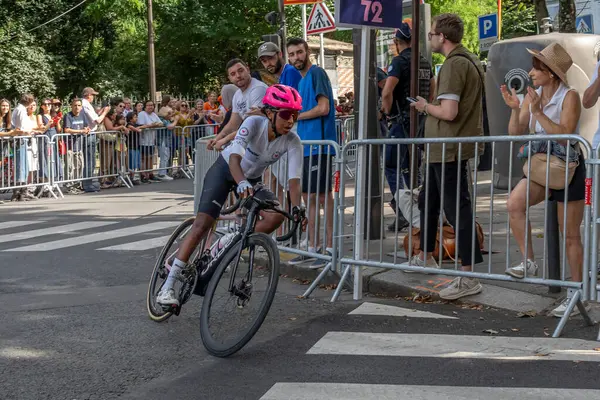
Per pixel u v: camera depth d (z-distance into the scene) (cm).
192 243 533
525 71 1046
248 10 4047
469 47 3038
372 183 778
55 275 725
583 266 519
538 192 553
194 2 3997
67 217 1111
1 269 755
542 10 1245
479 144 598
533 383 419
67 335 527
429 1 2927
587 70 1016
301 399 404
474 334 511
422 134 764
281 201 717
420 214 627
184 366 460
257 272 478
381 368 448
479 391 409
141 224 1030
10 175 1335
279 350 484
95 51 4306
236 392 416
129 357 478
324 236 652
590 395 401
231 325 477
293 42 712
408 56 805
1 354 487
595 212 511
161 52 4338
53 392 421
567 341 491
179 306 538
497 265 652
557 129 536
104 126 1533
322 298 618
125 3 3584
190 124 1784
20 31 3903
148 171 1623
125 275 722
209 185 531
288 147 531
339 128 1585
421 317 555
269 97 507
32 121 1378
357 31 798
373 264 607
